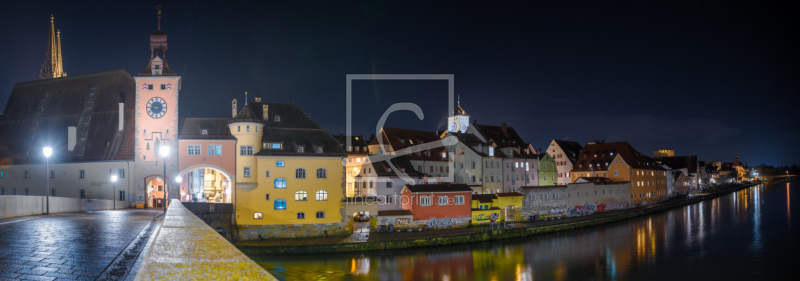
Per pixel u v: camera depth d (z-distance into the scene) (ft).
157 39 255.09
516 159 400.47
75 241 56.75
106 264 39.78
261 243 237.25
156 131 246.68
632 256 239.50
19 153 283.79
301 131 265.13
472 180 362.74
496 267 217.15
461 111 474.49
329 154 257.55
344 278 196.03
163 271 13.34
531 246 262.47
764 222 346.74
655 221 358.64
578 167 490.08
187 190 310.04
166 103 248.32
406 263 221.05
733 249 252.62
